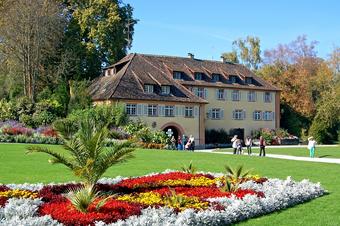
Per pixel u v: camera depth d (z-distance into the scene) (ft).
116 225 31.68
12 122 163.43
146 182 53.52
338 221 38.88
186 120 206.69
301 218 40.06
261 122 244.63
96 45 224.12
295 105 274.98
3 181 59.16
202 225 35.45
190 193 45.78
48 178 63.36
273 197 44.60
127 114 177.27
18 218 31.73
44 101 182.19
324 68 285.43
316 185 53.93
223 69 241.76
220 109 231.30
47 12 200.85
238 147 142.20
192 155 115.03
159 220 33.78
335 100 226.58
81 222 32.12
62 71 209.15
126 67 206.28
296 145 223.30
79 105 180.14
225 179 51.03
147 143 156.46
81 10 227.20
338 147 183.83
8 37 194.39
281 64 297.53
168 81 208.85
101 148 41.96
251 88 240.12
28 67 196.85
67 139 43.04
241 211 39.58
